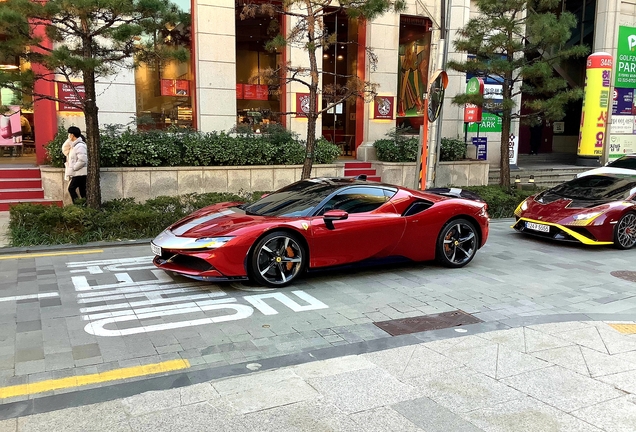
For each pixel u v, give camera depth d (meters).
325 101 16.33
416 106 16.42
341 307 5.47
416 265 7.43
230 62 13.32
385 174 14.16
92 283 6.12
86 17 7.86
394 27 15.28
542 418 3.26
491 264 7.60
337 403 3.42
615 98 19.78
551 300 5.93
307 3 9.77
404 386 3.67
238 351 4.30
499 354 4.26
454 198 7.43
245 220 6.14
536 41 12.14
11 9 7.61
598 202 9.02
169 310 5.25
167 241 5.94
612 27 19.41
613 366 4.04
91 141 8.83
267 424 3.14
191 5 12.95
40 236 7.96
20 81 8.02
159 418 3.19
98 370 3.88
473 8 16.36
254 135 12.83
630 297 6.12
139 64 9.31
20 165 11.45
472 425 3.17
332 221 6.24
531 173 17.27
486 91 16.91
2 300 5.47
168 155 11.26
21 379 3.71
